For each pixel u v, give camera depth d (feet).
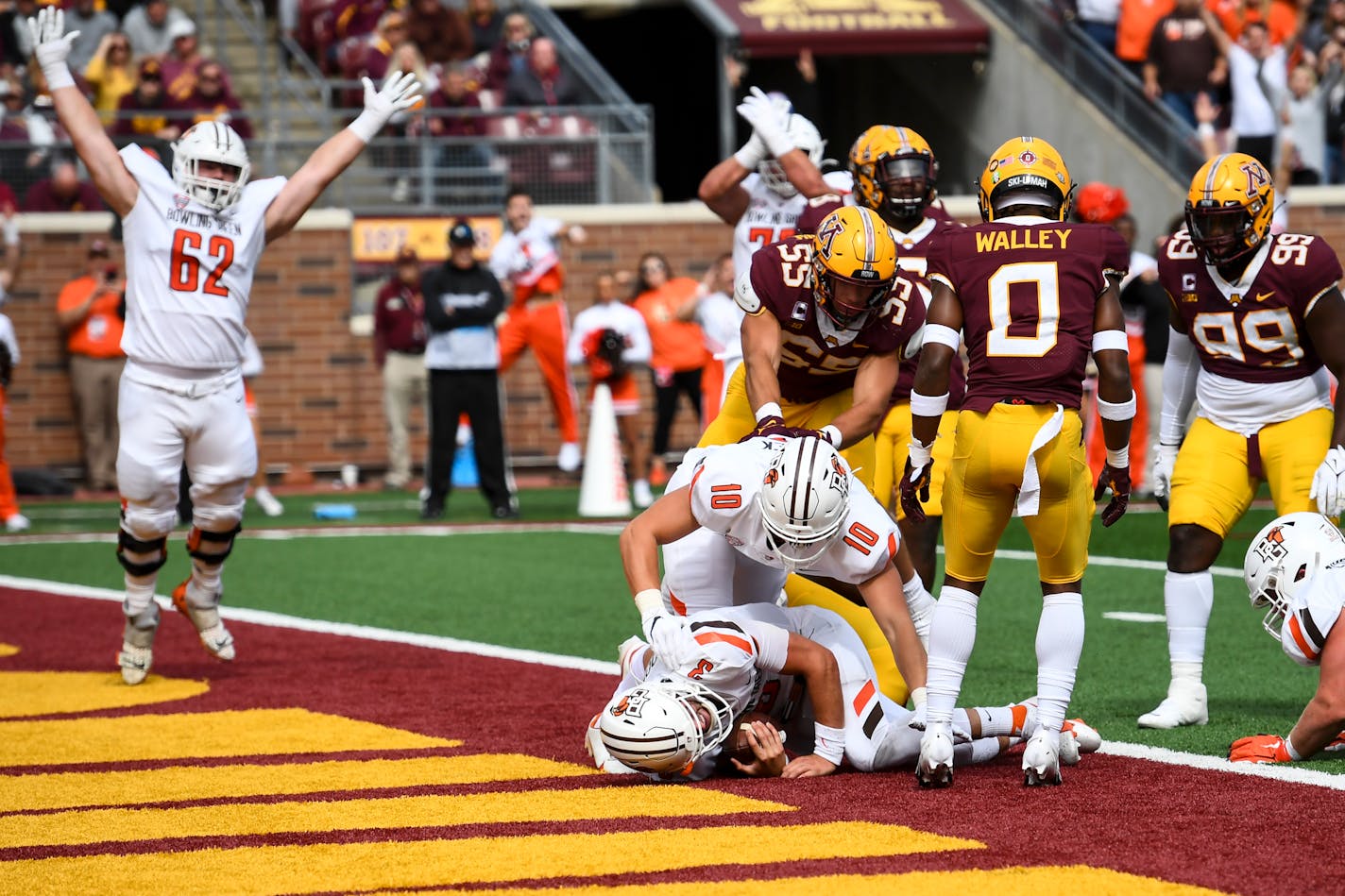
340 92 256.73
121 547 90.94
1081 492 64.95
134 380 89.45
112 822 60.90
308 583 132.36
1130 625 106.73
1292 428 78.07
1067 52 237.45
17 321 230.27
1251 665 92.79
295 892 51.70
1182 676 77.56
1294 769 66.90
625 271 238.27
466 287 177.06
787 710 70.38
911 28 243.40
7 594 128.77
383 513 190.39
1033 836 56.70
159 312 88.63
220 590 95.71
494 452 179.63
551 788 65.51
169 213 88.48
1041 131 241.76
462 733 77.15
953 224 86.94
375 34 252.83
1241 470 78.84
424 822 60.18
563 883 52.06
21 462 230.89
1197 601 77.77
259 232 90.89
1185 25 227.81
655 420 214.07
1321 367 78.54
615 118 242.58
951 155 260.62
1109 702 82.94
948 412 88.17
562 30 254.47
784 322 71.77
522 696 86.07
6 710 84.33
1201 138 220.23
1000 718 68.49
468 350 177.37
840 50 242.58
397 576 135.33
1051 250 64.85
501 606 118.52
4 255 228.43
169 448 89.76
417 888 51.85
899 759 68.03
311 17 262.26
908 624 66.44
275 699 86.58
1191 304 78.79
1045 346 64.18
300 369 237.66
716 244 239.71
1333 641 67.46
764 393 70.13
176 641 107.34
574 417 204.03
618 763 68.69
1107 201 171.32
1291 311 76.43
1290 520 69.67
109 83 239.71
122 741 76.18
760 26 240.94
